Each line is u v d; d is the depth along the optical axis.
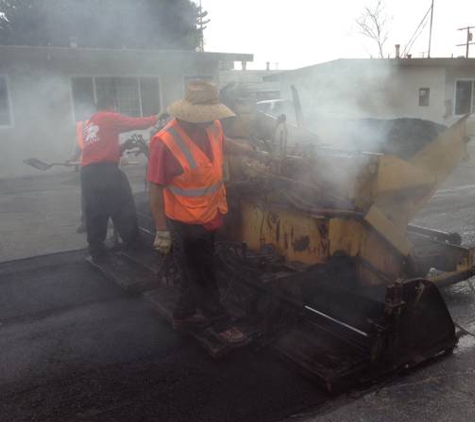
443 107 15.79
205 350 3.11
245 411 2.51
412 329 2.80
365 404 2.54
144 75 12.80
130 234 4.65
